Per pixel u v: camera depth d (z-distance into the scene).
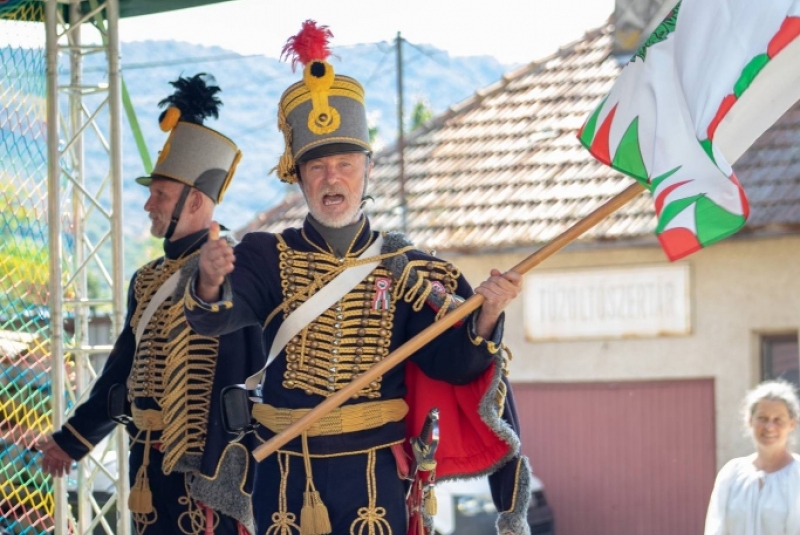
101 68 8.16
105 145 7.80
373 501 4.34
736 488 6.72
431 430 4.35
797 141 13.73
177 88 5.73
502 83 17.31
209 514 5.14
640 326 13.40
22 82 7.48
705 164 4.08
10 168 7.44
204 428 5.13
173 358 5.18
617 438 13.45
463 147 16.08
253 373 5.12
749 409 6.81
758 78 4.16
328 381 4.37
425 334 4.29
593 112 4.38
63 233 7.86
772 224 12.62
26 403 7.41
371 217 15.05
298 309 4.41
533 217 14.13
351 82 4.49
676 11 4.29
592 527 13.50
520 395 13.79
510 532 4.54
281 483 4.34
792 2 4.11
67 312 7.84
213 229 3.96
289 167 4.50
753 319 13.01
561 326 13.66
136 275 5.73
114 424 5.84
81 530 7.56
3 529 7.24
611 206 4.24
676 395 13.28
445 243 14.05
